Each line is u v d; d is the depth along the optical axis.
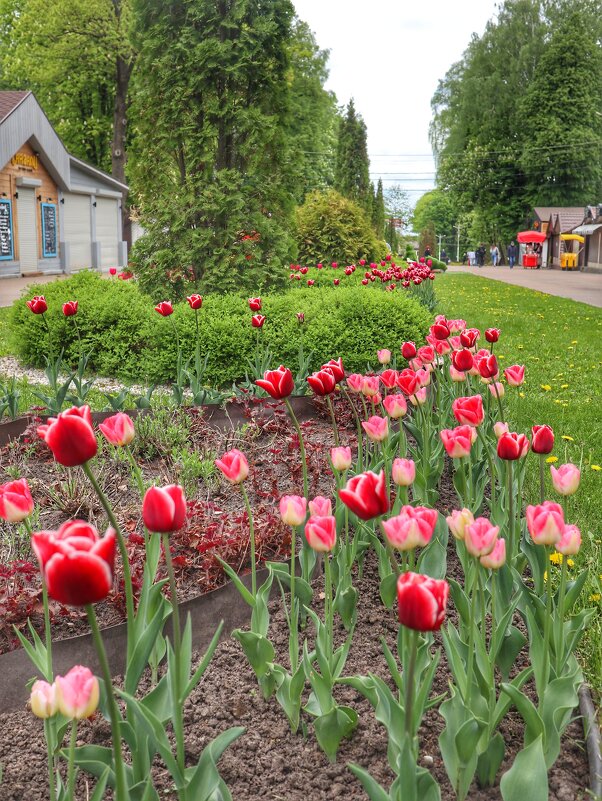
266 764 2.51
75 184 32.62
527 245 59.44
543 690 2.45
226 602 3.26
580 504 4.84
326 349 8.88
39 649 2.54
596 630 3.16
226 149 11.54
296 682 2.57
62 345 9.54
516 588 3.26
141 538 3.79
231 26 10.94
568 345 12.79
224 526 4.05
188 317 8.84
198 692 2.89
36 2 36.69
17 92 27.56
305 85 44.16
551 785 2.37
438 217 110.75
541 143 57.41
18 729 2.69
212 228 11.07
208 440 5.88
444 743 2.28
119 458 5.42
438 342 5.28
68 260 32.16
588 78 57.00
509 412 7.39
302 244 21.50
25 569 3.45
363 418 6.48
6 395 6.54
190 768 2.17
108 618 3.38
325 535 2.28
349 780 2.43
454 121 64.62
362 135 42.62
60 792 2.13
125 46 35.09
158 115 11.25
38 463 5.46
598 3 60.97
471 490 4.03
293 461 5.20
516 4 61.91
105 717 2.56
